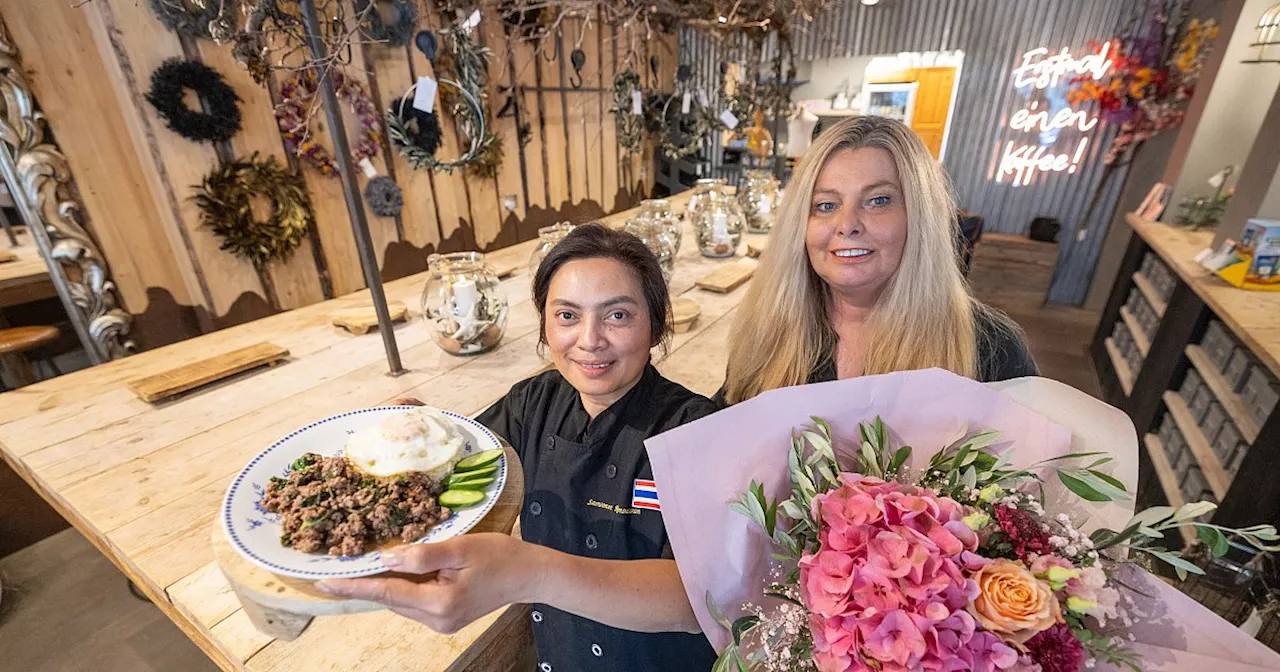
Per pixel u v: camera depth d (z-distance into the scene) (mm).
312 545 631
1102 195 4234
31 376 2447
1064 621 496
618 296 778
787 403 719
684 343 1601
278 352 1478
